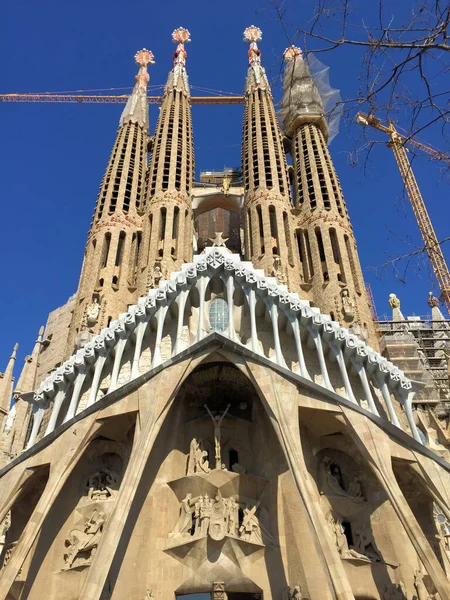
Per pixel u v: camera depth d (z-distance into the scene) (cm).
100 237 4809
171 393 3180
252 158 5609
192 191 5859
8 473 3109
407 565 2989
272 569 3042
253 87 6588
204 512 3131
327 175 5309
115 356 3534
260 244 4850
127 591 2912
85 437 3116
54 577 2981
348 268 4512
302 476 2791
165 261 4566
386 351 5159
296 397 3155
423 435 4053
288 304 3550
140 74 7056
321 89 6156
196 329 3850
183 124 6125
